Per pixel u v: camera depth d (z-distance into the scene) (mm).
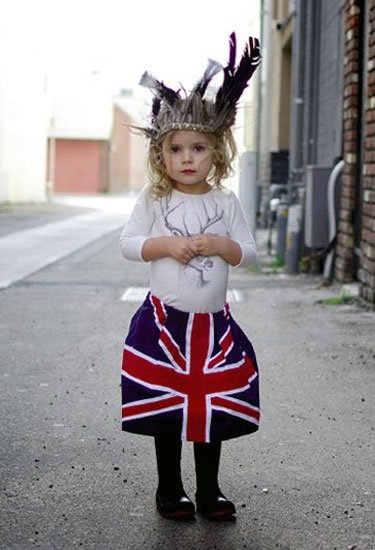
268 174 21156
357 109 9391
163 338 3473
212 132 3504
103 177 60875
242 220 3666
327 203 10375
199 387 3471
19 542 3430
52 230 20781
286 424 4887
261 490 3967
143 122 3717
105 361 6441
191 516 3656
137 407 3461
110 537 3488
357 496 3898
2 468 4219
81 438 4664
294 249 11461
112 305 9039
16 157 37969
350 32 9305
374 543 3436
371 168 8188
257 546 3412
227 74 3531
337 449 4488
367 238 8445
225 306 3598
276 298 9234
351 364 6215
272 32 22047
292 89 14773
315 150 12383
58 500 3844
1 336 7371
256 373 3600
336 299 8836
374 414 5074
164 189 3578
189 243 3471
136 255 3555
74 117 60469
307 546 3410
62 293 9898
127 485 4020
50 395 5500
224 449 4488
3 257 14156
